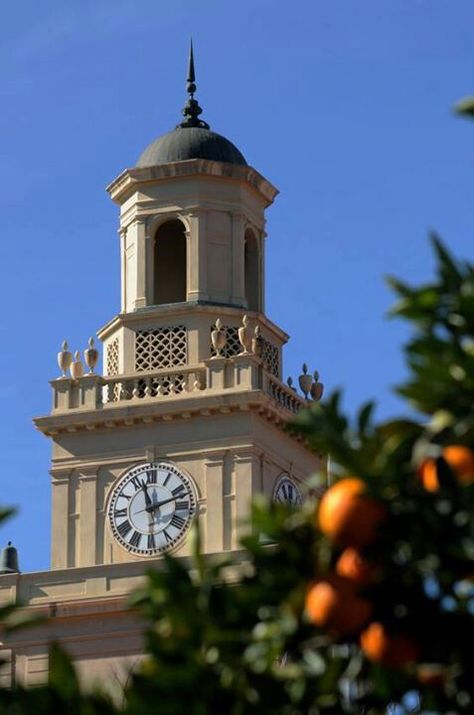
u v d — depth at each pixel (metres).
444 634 21.81
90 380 99.00
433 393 22.05
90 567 95.81
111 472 98.00
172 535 96.38
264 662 22.20
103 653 93.88
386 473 21.88
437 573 21.83
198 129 104.06
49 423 98.69
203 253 100.81
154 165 102.06
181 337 99.50
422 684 22.14
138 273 101.19
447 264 22.59
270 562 22.50
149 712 22.34
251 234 103.12
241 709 22.30
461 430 21.84
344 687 22.80
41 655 94.19
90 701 22.67
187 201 101.75
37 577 96.06
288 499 98.25
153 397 98.00
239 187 102.25
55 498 98.31
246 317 99.38
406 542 21.77
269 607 22.44
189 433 97.44
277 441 98.06
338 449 22.19
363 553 21.66
